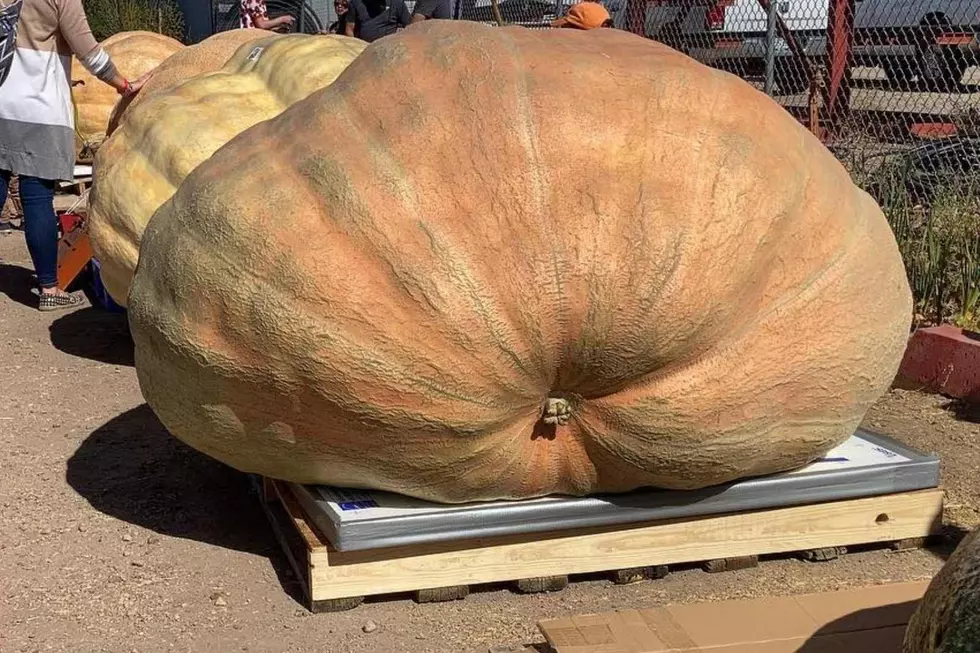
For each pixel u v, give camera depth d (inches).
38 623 117.4
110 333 241.3
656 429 113.4
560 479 120.7
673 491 124.5
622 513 123.1
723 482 123.4
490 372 108.9
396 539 117.0
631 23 378.9
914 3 330.0
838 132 317.4
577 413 115.6
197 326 112.7
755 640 109.9
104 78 240.7
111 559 132.3
